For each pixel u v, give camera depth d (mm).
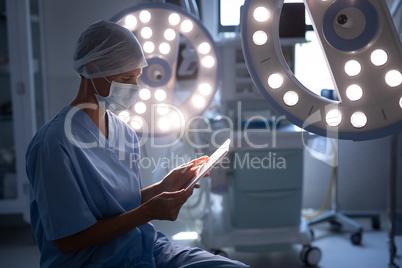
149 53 1393
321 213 2855
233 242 2145
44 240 1043
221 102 2242
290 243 2150
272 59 1045
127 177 1135
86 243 991
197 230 2562
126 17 1357
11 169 2730
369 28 1012
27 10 2510
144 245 1125
